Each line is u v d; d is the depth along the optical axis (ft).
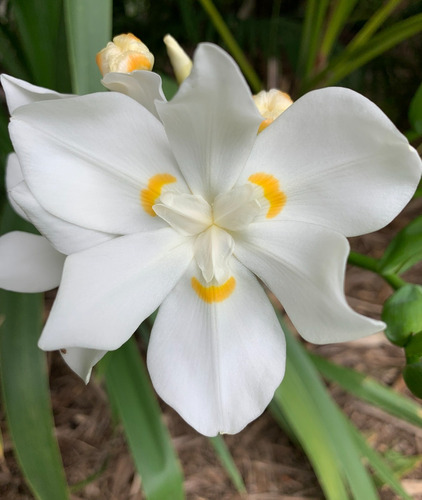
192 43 0.81
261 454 0.68
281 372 0.30
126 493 0.63
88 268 0.27
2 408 0.64
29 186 0.27
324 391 0.54
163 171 0.30
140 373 0.52
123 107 0.27
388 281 0.44
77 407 0.68
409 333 0.37
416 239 0.42
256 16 0.95
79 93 0.40
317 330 0.27
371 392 0.62
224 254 0.30
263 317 0.30
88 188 0.28
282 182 0.29
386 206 0.27
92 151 0.28
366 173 0.27
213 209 0.31
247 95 0.24
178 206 0.30
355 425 0.72
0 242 0.35
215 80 0.23
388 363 0.77
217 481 0.65
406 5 0.83
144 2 0.84
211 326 0.30
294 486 0.66
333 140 0.27
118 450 0.65
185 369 0.30
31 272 0.35
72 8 0.40
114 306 0.28
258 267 0.31
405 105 0.89
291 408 0.51
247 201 0.29
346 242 0.24
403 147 0.25
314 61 0.62
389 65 0.84
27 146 0.26
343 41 0.96
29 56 0.51
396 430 0.72
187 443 0.67
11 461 0.62
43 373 0.48
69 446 0.65
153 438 0.49
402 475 0.68
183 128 0.28
